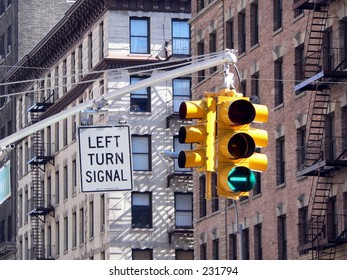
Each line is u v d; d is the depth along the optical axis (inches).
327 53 2514.8
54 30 4131.4
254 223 2854.3
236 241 2977.4
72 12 3954.2
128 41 3752.5
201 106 955.3
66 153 4148.6
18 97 4744.1
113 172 1210.6
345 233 2389.3
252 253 2851.9
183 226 3725.4
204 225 3189.0
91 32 3917.3
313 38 2498.8
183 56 3759.8
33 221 4485.7
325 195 2448.3
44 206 4367.6
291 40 2667.3
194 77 3302.2
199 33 3248.0
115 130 1213.7
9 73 4662.9
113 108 3722.9
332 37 2496.3
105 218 3727.9
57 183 4264.3
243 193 941.8
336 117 2460.6
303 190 2576.3
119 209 3698.3
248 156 937.5
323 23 2529.5
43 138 4404.5
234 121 933.2
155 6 3779.5
